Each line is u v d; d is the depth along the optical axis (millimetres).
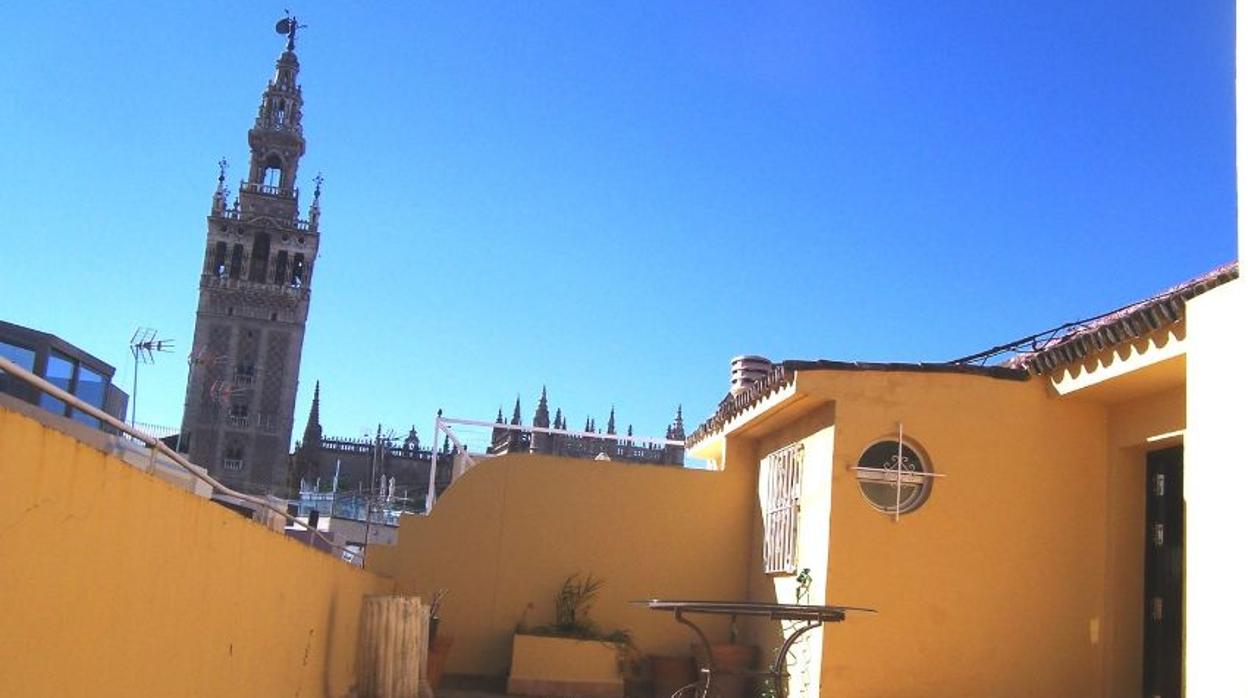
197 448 102938
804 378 11492
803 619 8852
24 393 10664
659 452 63875
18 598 3801
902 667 11000
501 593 14703
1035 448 11477
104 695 4691
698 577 14727
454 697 13195
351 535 23969
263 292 107562
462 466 17969
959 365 11672
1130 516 11164
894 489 11383
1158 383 10250
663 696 13750
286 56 114562
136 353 14695
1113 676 10945
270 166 112375
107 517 4562
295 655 8945
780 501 13297
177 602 5664
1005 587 11219
